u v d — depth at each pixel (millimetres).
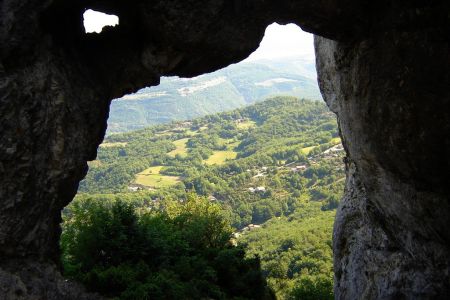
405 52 9461
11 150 7402
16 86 7461
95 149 10008
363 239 15328
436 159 9383
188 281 16359
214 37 9336
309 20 10125
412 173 10156
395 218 12000
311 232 69438
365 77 10828
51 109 8141
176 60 10039
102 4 9469
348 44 11047
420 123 9453
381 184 11852
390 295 12719
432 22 8805
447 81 8773
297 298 25562
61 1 8258
